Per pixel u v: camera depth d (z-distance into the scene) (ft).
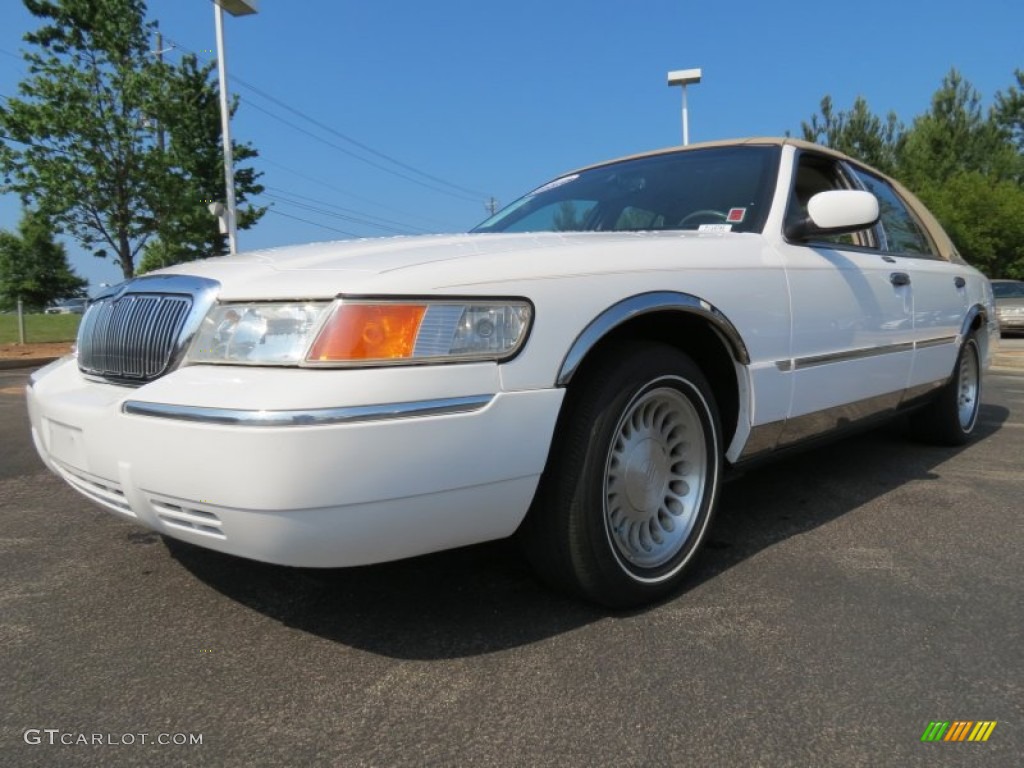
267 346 6.65
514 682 6.86
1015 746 5.92
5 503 13.00
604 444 7.73
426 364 6.56
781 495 12.91
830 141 91.76
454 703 6.55
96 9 55.52
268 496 6.14
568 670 7.06
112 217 59.41
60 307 138.41
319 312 6.52
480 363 6.82
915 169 101.50
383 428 6.29
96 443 7.23
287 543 6.31
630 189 12.16
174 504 6.68
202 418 6.32
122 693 6.77
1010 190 103.55
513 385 6.97
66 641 7.75
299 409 6.10
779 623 7.99
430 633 7.81
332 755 5.87
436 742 6.01
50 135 56.44
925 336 13.78
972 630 7.82
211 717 6.39
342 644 7.61
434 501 6.66
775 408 9.78
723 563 9.73
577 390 7.79
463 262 7.09
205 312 7.18
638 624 7.98
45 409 8.29
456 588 8.90
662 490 8.81
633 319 8.25
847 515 11.77
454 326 6.75
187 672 7.11
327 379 6.26
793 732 6.10
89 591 9.00
